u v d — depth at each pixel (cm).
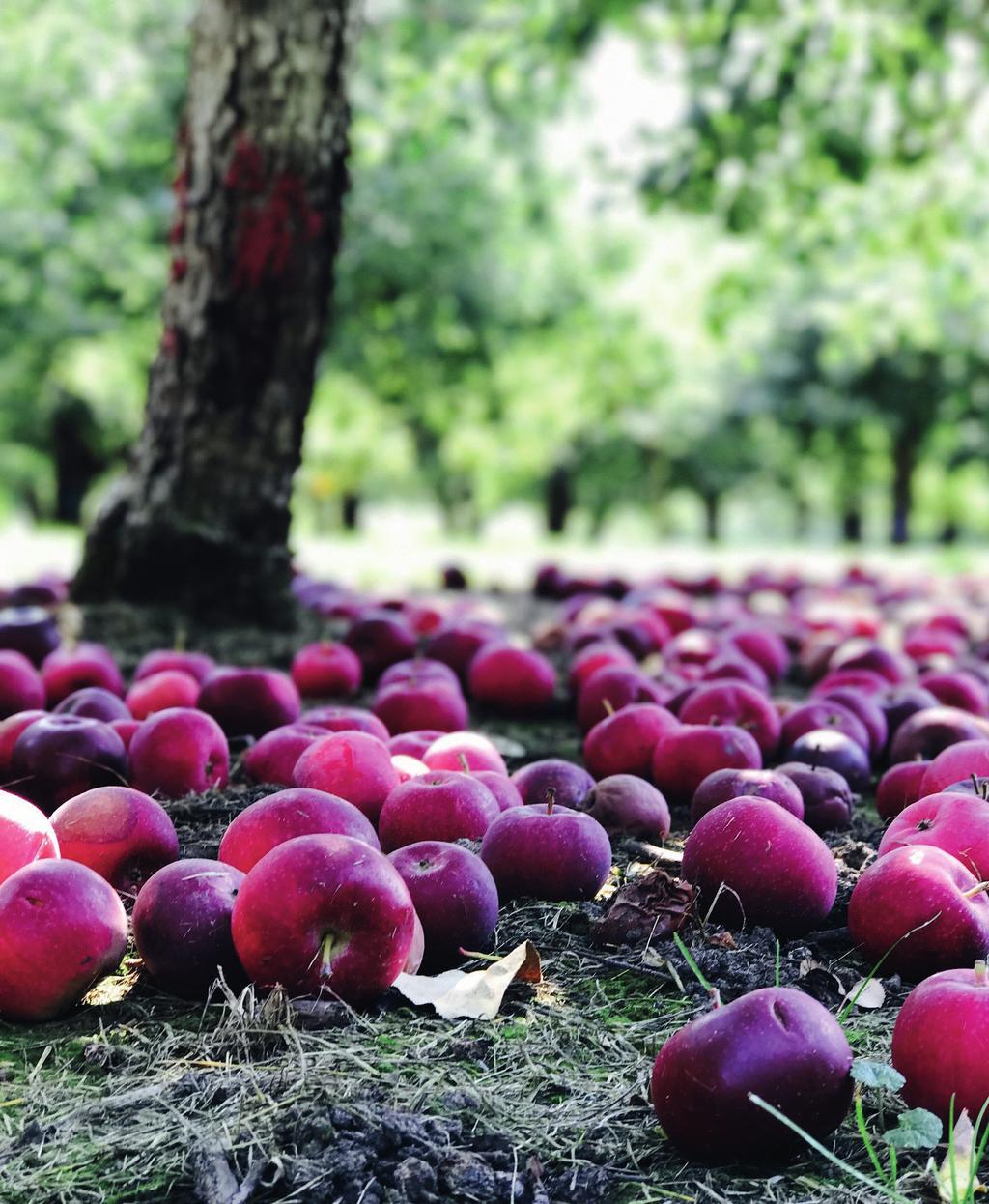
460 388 659
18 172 443
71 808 100
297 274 184
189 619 189
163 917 90
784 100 288
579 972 94
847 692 141
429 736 126
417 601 257
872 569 496
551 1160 77
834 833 117
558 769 115
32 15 386
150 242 490
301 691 164
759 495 1506
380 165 477
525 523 1873
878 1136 79
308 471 1107
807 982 92
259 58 175
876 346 795
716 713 133
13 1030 88
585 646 194
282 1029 85
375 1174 76
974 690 152
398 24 332
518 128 441
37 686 142
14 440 996
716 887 98
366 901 87
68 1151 77
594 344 668
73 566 410
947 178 330
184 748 118
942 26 286
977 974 80
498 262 533
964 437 1047
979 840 99
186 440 189
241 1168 76
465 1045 85
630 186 294
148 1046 86
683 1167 77
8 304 546
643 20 295
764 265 369
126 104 410
